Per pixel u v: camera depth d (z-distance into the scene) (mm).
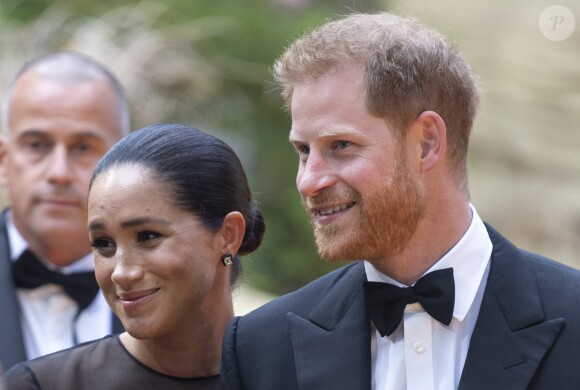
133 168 10492
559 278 9789
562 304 9539
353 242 9586
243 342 10461
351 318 10141
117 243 10422
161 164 10547
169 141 10742
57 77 14641
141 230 10375
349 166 9523
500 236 10172
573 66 32500
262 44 26938
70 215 14297
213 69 25484
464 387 9336
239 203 11125
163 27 25062
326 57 9594
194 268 10555
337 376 9844
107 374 10930
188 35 25094
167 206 10453
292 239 27438
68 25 23969
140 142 10703
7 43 23203
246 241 11516
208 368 11031
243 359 10375
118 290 10438
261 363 10250
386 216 9594
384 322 9789
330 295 10445
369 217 9547
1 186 15141
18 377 10812
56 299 14234
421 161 9742
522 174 32344
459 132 10016
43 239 14258
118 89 15242
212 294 10984
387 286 9766
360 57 9570
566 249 31547
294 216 27250
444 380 9633
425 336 9734
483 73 32719
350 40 9617
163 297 10438
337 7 28875
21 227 14438
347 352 9945
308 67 9656
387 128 9586
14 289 14047
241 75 26594
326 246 9648
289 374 10109
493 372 9336
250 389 10188
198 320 10898
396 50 9641
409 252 9875
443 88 9828
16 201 14430
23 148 14445
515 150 32344
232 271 11578
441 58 9867
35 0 24531
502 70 32688
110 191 10398
